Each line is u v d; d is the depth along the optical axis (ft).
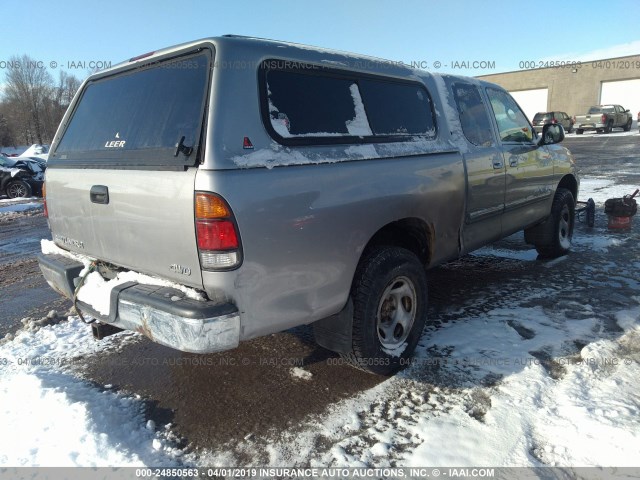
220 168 7.54
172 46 9.13
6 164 52.54
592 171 45.57
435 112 12.05
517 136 15.58
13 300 17.10
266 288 8.14
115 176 8.98
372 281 9.80
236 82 8.04
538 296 14.93
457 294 15.48
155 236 8.37
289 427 9.09
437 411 9.34
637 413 8.72
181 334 7.72
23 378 10.64
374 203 9.69
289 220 8.23
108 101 10.40
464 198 12.46
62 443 8.38
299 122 8.80
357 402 9.78
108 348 12.60
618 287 15.44
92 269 10.16
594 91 116.78
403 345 10.87
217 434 8.96
